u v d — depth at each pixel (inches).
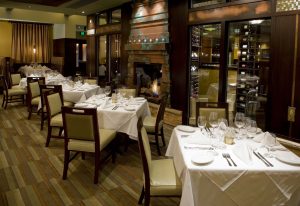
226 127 116.2
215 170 84.0
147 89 285.7
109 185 133.5
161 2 244.8
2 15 452.8
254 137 113.4
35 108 298.0
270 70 165.0
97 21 382.0
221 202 85.5
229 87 207.0
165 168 107.7
